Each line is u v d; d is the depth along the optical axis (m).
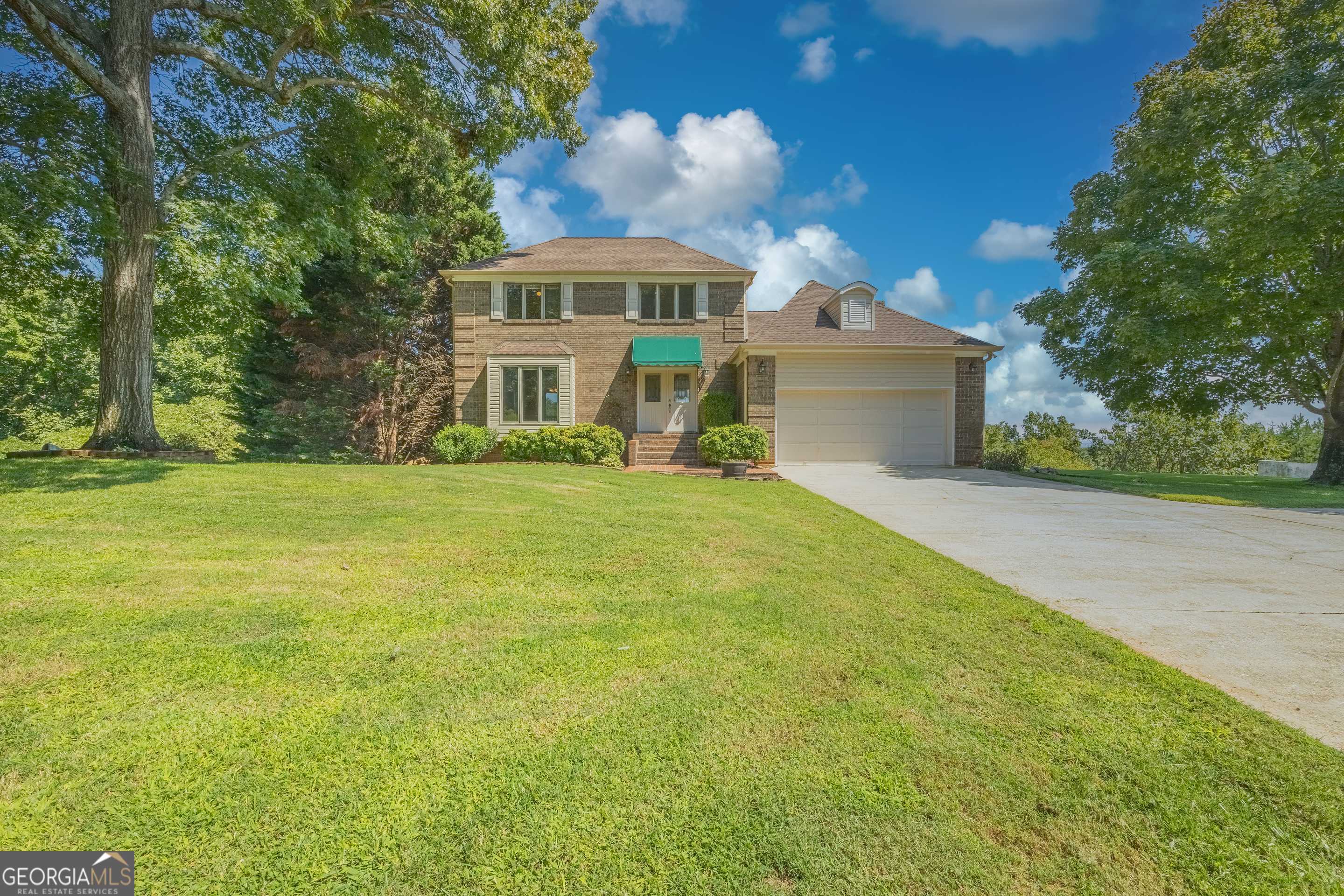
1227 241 14.53
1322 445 17.17
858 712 3.15
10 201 8.52
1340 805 2.43
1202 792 2.52
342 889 1.94
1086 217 20.03
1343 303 14.36
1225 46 16.19
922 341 19.33
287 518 6.89
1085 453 30.05
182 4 10.80
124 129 10.40
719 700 3.25
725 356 20.80
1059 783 2.57
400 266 21.72
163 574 4.80
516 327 20.42
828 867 2.10
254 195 11.83
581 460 18.20
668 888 2.00
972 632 4.37
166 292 12.88
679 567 5.95
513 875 2.03
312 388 24.12
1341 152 14.89
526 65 13.45
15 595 4.20
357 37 12.32
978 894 2.00
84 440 17.78
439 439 18.38
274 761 2.55
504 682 3.38
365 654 3.67
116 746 2.60
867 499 11.67
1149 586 5.66
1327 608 5.03
